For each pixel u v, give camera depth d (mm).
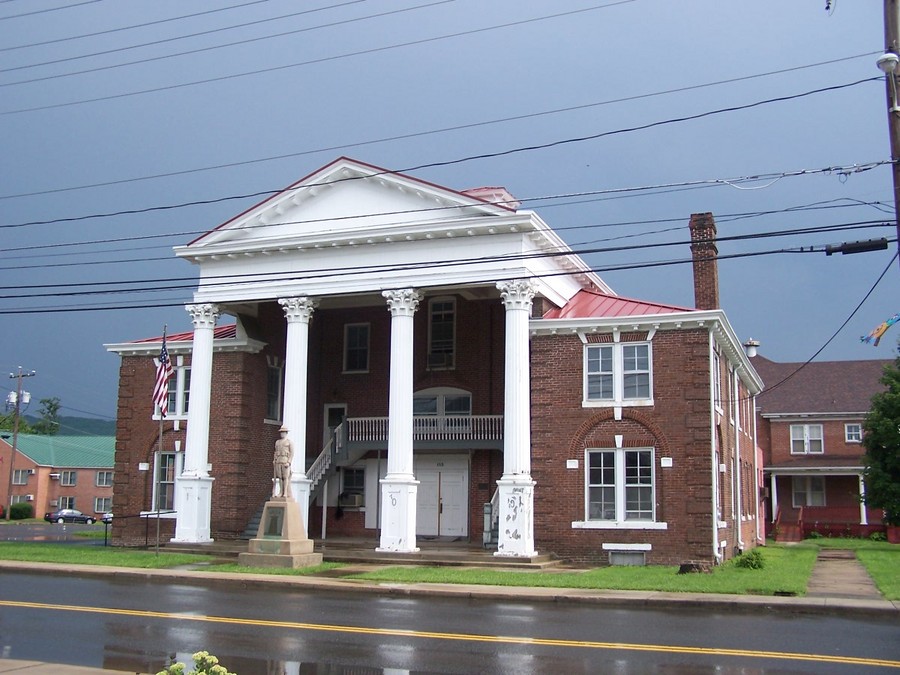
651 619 17500
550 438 31016
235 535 35406
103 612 17656
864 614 18734
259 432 37250
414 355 37188
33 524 71625
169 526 37156
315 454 38188
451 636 14961
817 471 56562
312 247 33406
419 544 33312
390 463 31359
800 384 62781
